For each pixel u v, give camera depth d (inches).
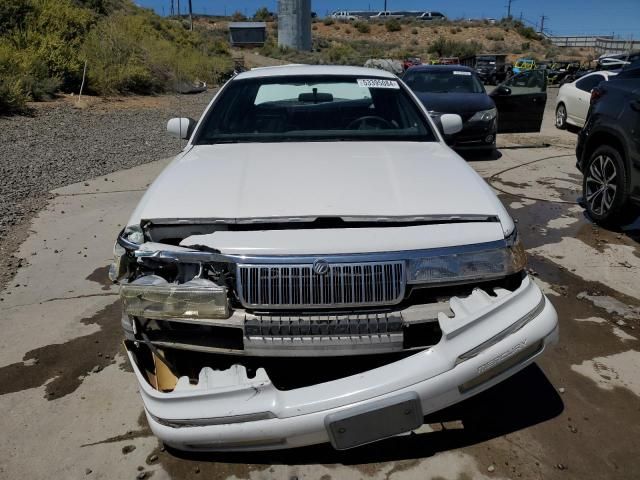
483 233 96.6
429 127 147.8
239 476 96.9
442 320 89.7
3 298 164.4
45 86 612.1
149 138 445.1
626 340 138.7
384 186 107.5
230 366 97.0
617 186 207.5
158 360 97.4
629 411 112.3
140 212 102.1
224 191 105.8
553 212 242.8
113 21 994.7
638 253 196.1
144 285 90.6
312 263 89.7
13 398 118.7
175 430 86.5
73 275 179.8
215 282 90.8
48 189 280.5
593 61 1507.1
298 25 2138.3
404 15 3644.2
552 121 560.1
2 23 701.3
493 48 2664.9
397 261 91.2
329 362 96.4
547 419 110.0
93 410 114.5
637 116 196.9
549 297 161.9
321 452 101.7
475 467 97.9
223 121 148.1
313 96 156.3
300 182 108.8
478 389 91.2
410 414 86.2
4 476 97.5
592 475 96.0
